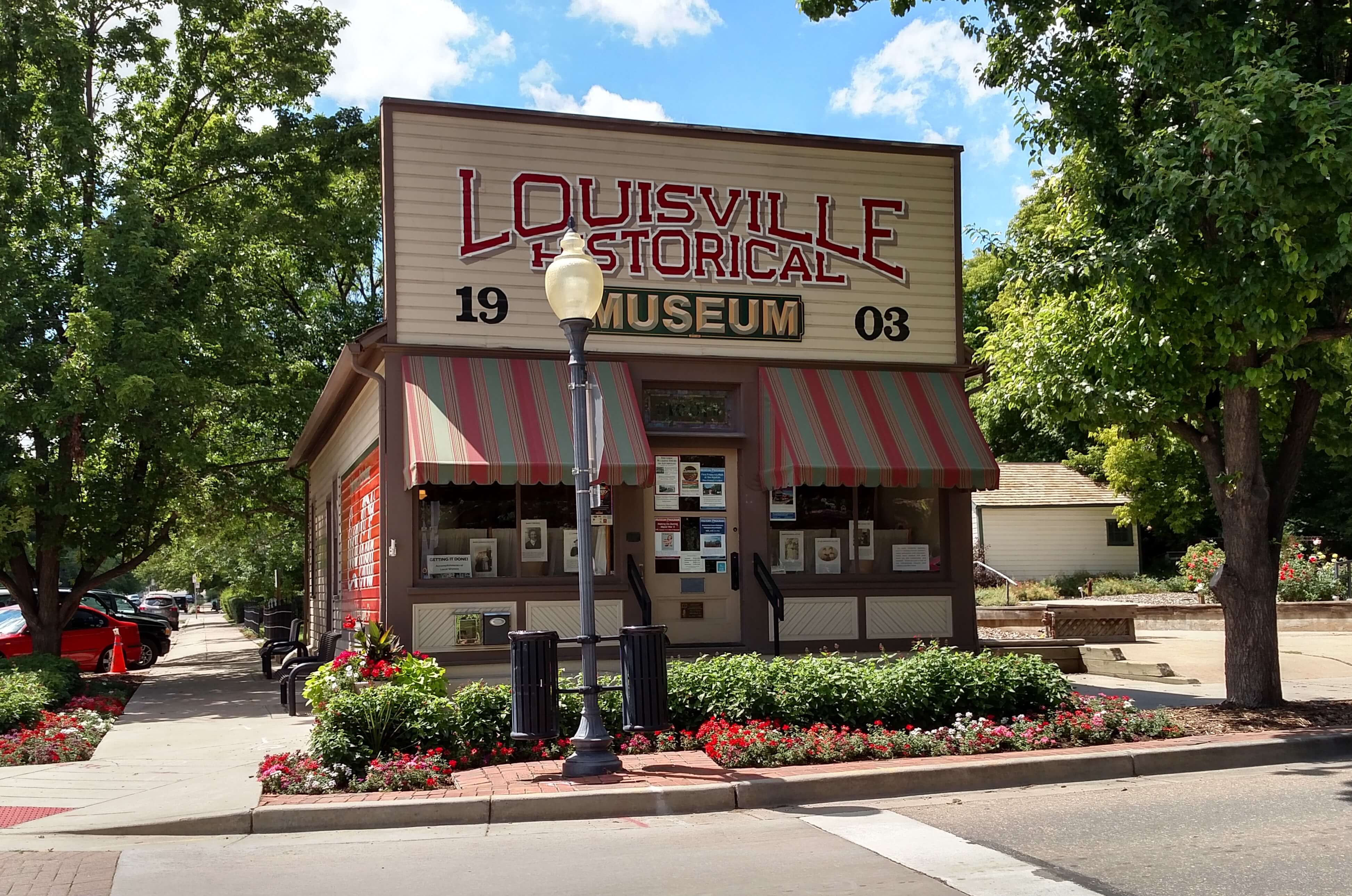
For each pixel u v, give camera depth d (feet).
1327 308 36.19
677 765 29.30
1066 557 123.85
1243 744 31.22
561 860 21.85
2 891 19.85
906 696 33.50
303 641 60.70
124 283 61.82
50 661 51.85
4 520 61.52
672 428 45.34
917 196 48.78
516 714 28.96
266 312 90.33
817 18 42.93
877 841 23.00
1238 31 32.30
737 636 45.39
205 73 80.12
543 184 44.19
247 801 25.98
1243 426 37.47
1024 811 25.70
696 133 46.01
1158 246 33.55
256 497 91.81
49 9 67.41
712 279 45.73
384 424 42.09
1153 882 19.60
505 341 43.16
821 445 43.88
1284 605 72.13
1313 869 20.20
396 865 21.74
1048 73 38.68
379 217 88.53
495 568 42.91
